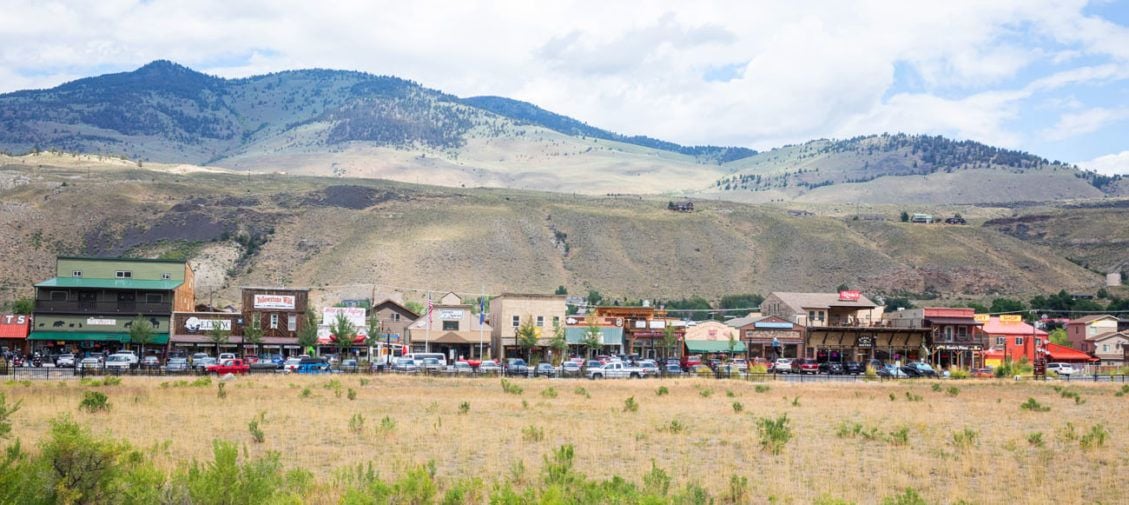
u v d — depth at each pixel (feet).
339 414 177.37
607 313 472.85
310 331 406.82
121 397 198.90
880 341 456.04
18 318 400.06
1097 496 111.55
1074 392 268.41
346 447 136.36
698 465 127.44
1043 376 360.69
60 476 78.59
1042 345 482.28
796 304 468.34
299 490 95.20
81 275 410.31
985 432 168.25
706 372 344.28
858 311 492.95
